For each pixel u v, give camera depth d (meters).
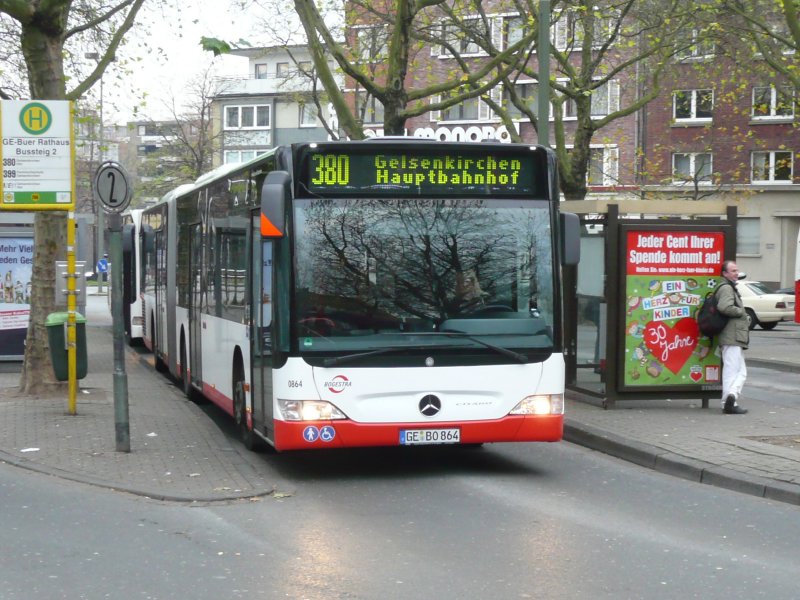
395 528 8.20
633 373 14.35
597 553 7.41
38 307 15.95
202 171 53.97
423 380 9.98
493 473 10.72
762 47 24.14
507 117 25.09
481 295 10.18
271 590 6.45
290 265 9.87
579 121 26.30
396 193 10.10
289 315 9.85
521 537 7.90
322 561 7.16
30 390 15.88
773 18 30.77
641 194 42.16
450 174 10.21
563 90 25.73
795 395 17.36
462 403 10.07
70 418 13.52
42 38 15.45
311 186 9.96
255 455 11.76
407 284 10.05
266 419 10.63
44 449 11.34
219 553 7.38
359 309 9.94
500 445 12.59
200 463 10.78
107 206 11.31
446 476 10.53
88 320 40.19
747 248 50.44
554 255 10.40
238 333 12.16
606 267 14.31
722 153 50.00
